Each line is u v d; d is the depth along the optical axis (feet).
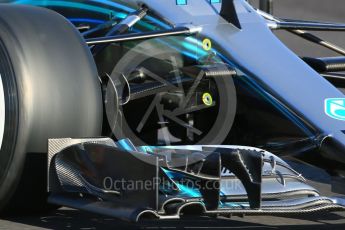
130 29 41.60
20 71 33.17
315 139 34.86
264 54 38.40
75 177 32.35
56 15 35.65
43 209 36.11
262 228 35.60
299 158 36.29
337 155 34.17
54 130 33.63
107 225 34.91
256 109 37.45
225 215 30.42
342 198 32.94
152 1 41.39
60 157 32.50
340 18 96.89
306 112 35.53
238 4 41.55
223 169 32.83
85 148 32.12
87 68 34.71
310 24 43.73
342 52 46.68
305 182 34.88
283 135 36.76
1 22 34.22
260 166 29.78
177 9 40.60
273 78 37.11
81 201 31.60
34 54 33.58
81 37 35.42
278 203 31.40
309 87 36.78
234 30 39.50
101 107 35.12
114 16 42.55
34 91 33.17
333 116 35.29
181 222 36.42
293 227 36.09
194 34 39.17
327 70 42.50
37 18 34.83
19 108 32.99
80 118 34.17
